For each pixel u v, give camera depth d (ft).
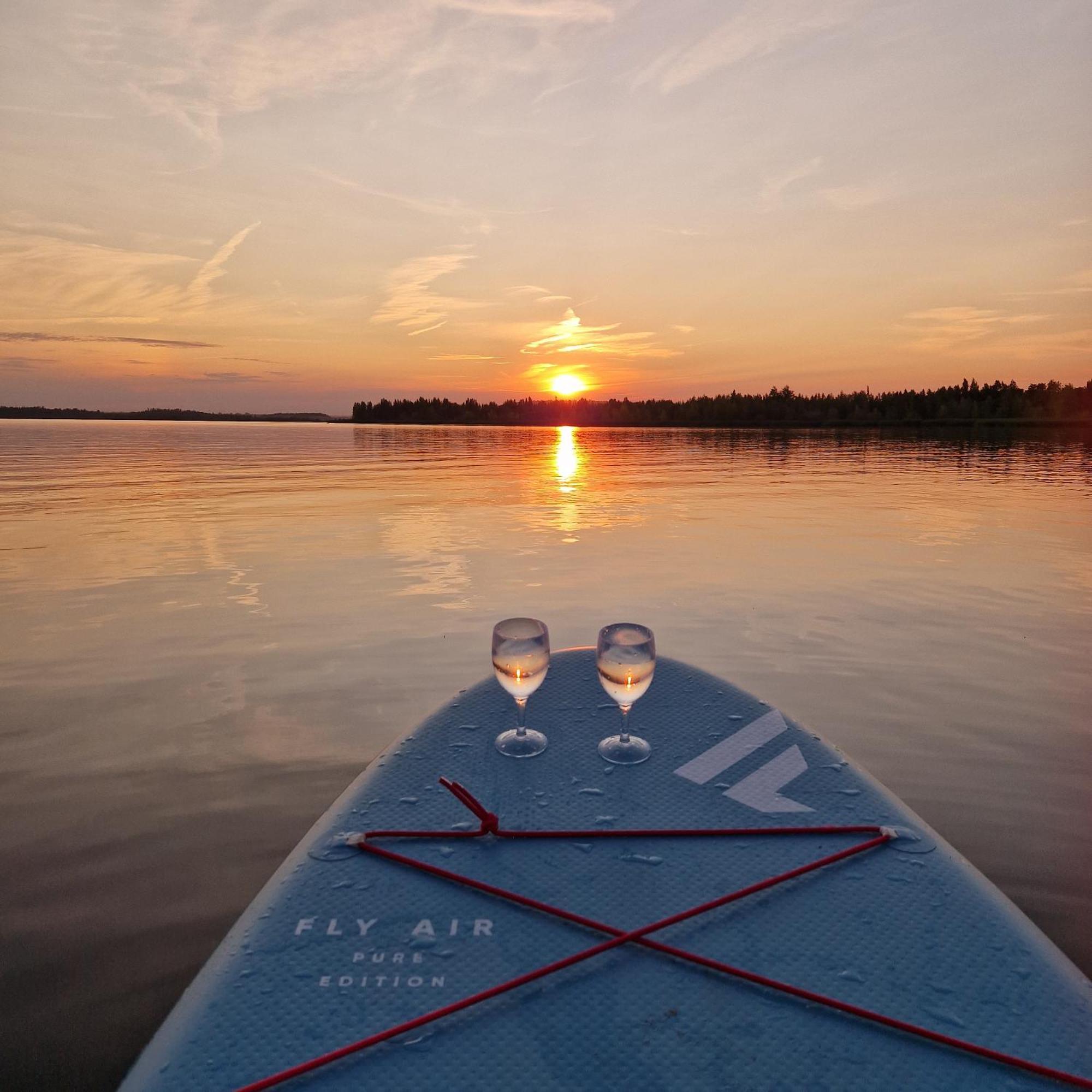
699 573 22.30
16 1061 5.41
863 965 2.91
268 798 9.32
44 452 109.29
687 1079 2.43
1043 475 57.93
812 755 4.49
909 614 17.61
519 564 23.81
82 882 7.62
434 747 4.59
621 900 3.27
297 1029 2.63
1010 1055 2.49
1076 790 9.48
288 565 23.89
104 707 12.22
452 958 2.96
